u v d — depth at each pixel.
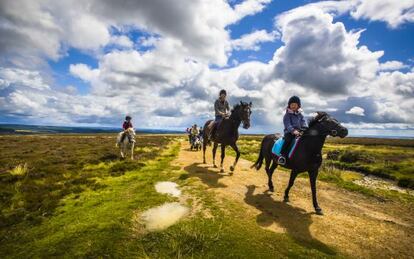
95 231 5.26
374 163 20.50
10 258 4.59
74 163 14.53
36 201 7.55
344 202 8.20
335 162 21.91
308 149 6.82
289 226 5.83
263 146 9.32
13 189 8.88
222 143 11.89
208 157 18.41
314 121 6.88
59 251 4.65
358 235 5.58
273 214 6.54
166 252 4.52
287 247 4.78
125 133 16.62
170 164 14.28
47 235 5.38
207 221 5.75
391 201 8.67
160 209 6.55
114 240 4.89
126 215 6.04
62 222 5.96
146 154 19.22
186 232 5.08
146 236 5.06
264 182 10.32
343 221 6.37
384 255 4.78
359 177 16.11
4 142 33.84
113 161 15.23
